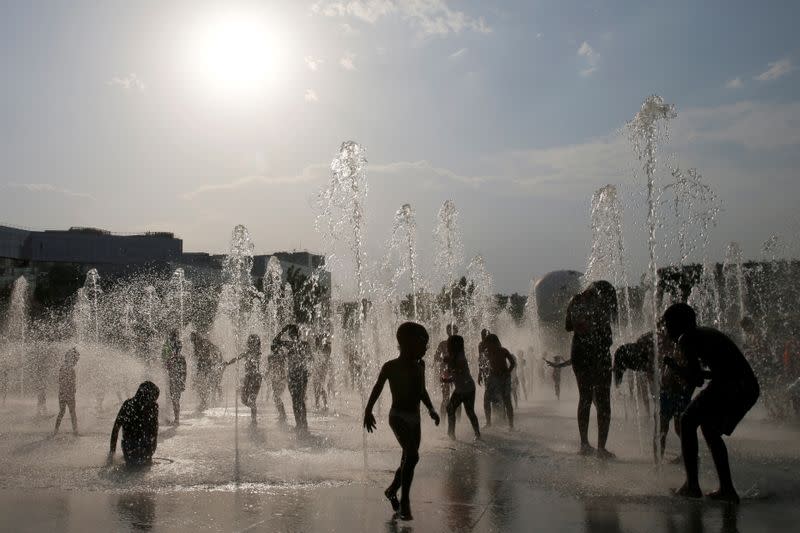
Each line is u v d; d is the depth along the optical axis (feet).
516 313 132.77
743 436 36.52
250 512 20.27
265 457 30.89
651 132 33.04
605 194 50.65
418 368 21.90
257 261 298.76
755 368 45.55
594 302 30.99
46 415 52.85
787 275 76.43
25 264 303.27
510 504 21.22
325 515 19.89
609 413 30.58
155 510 20.57
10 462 29.73
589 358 30.68
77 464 29.19
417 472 26.78
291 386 40.14
